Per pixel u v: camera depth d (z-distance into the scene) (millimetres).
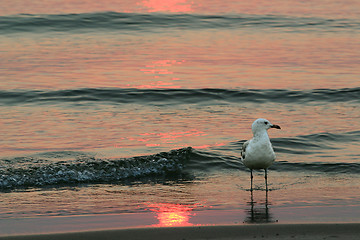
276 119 18625
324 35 38500
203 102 21375
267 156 10641
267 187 11109
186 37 37219
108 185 11461
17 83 23703
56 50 31984
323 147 14781
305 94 22344
